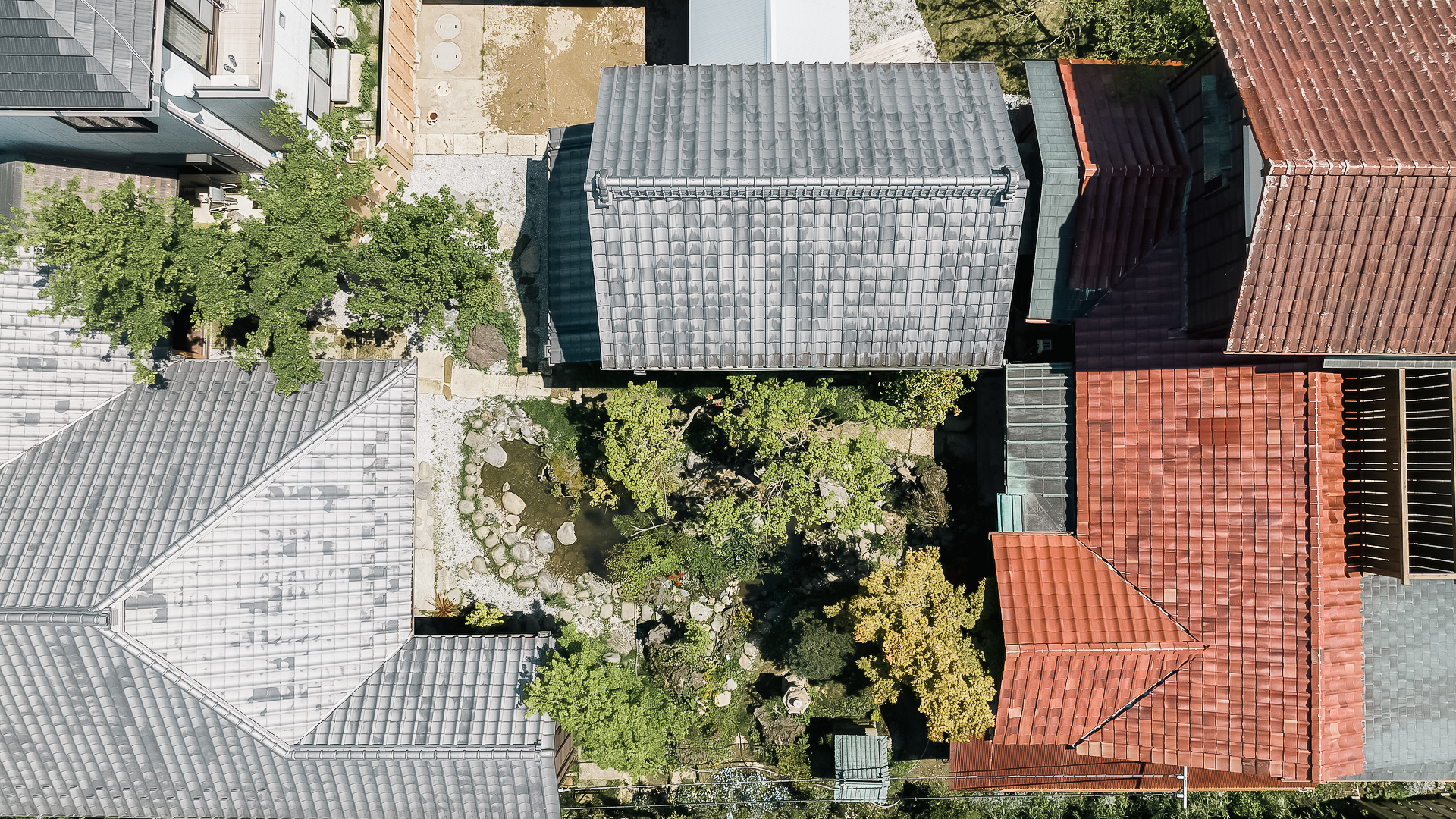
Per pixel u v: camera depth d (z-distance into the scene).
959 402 30.09
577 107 30.67
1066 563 25.59
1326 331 20.45
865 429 25.80
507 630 30.38
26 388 24.81
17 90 20.33
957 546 29.88
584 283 26.95
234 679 24.09
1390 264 19.80
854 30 30.81
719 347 24.30
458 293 26.58
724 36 27.12
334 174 24.11
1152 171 24.22
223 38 23.38
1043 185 24.55
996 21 30.42
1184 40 26.45
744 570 29.95
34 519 24.05
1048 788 26.81
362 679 25.70
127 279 22.91
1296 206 19.44
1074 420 26.31
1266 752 23.78
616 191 22.02
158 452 24.91
